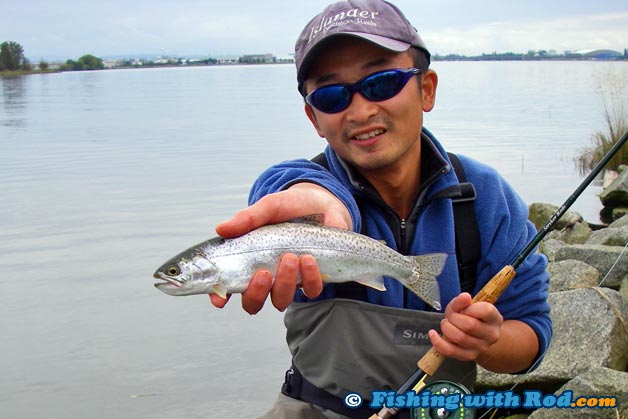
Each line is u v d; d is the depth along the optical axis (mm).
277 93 17031
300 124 8031
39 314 1974
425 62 1003
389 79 938
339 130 962
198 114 10023
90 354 1718
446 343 886
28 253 2605
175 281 870
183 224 3062
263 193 986
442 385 947
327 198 940
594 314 1463
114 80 29516
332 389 996
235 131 7297
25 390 1552
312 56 944
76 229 2979
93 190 3914
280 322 1906
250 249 876
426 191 1012
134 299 2090
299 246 889
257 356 1695
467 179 1037
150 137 6855
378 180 1019
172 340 1783
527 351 1015
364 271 922
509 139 6113
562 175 4348
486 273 1026
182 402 1497
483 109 10023
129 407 1471
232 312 1982
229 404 1481
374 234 1016
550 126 7191
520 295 1034
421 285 956
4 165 4977
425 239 1007
